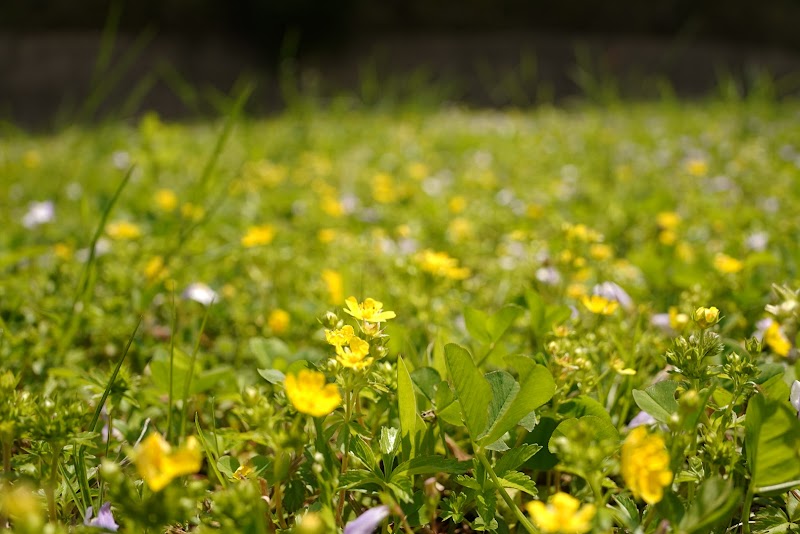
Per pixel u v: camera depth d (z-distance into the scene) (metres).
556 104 3.21
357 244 0.73
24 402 0.35
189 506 0.31
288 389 0.32
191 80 3.48
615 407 0.42
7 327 0.48
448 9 4.00
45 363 0.47
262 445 0.42
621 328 0.47
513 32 4.01
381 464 0.39
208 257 0.64
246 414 0.33
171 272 0.59
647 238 0.79
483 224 0.89
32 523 0.30
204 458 0.42
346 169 1.36
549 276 0.54
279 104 3.34
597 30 3.97
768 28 3.88
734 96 2.04
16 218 0.96
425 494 0.35
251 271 0.61
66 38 3.46
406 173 1.31
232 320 0.55
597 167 1.34
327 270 0.64
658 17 3.93
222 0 3.68
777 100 2.54
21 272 0.62
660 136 1.72
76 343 0.52
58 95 3.25
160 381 0.42
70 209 0.99
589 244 0.70
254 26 3.71
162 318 0.55
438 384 0.39
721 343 0.39
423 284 0.51
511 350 0.46
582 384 0.39
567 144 1.66
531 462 0.38
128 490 0.31
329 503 0.33
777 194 0.94
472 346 0.45
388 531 0.36
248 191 1.08
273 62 3.73
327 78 3.71
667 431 0.38
